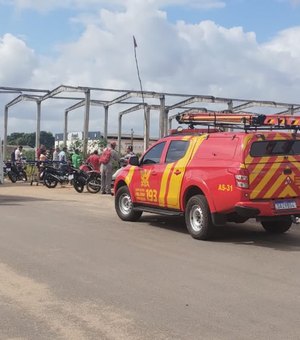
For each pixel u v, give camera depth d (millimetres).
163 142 11516
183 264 7906
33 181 25906
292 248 9305
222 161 9664
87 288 6488
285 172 9570
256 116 11242
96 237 10164
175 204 10766
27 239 9781
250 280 6992
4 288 6449
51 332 4945
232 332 4973
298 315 5520
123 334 4898
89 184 20297
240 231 11227
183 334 4910
